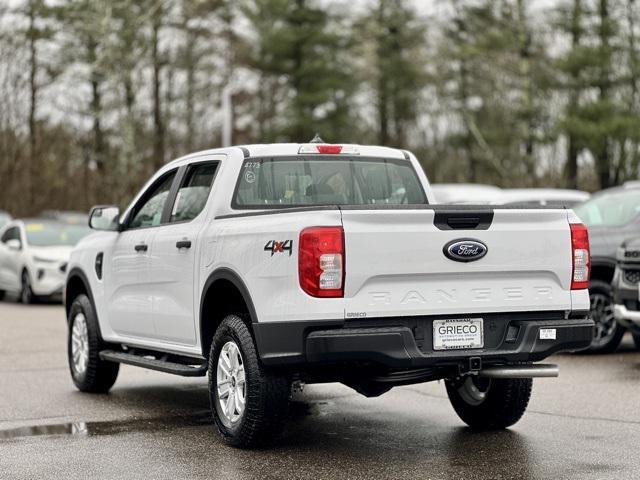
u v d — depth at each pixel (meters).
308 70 52.53
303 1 53.62
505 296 7.36
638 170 45.44
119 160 43.25
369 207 7.02
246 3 52.94
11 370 12.04
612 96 45.28
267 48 52.22
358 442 7.89
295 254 6.98
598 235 13.43
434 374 7.53
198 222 8.40
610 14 44.69
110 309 9.90
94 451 7.62
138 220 9.69
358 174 8.89
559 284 7.54
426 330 7.17
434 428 8.45
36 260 22.69
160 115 49.81
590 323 7.54
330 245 6.90
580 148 46.03
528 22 49.69
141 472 6.96
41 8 41.25
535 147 49.94
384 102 57.09
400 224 7.06
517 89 50.97
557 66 44.78
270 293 7.16
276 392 7.32
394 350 6.95
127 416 9.08
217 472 6.93
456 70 55.62
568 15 44.84
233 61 53.00
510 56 51.06
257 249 7.32
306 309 6.91
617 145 45.53
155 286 8.98
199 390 10.62
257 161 8.49
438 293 7.16
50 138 44.34
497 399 8.17
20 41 43.03
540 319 7.51
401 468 7.02
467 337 7.27
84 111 43.78
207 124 52.59
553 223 7.54
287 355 7.02
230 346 7.69
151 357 9.36
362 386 7.67
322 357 6.88
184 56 49.00
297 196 8.59
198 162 8.87
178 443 7.89
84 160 44.88
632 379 10.91
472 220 7.25
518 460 7.22
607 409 9.16
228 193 8.31
